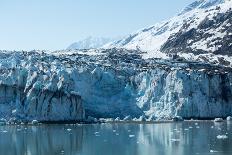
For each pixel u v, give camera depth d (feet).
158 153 460.14
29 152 480.64
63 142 537.65
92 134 602.44
